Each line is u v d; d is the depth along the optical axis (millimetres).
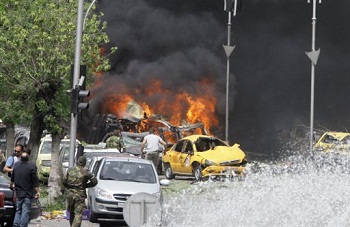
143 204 28344
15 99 51375
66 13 50625
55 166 46562
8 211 33625
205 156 60062
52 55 48875
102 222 40375
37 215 35156
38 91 49250
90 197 39156
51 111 49188
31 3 51562
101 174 40094
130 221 28266
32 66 49250
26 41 48750
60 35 49062
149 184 39875
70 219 33062
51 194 45844
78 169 32656
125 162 41188
